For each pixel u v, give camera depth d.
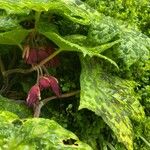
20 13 0.58
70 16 0.58
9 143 0.51
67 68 0.65
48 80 0.60
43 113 0.64
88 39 0.61
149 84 0.72
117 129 0.56
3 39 0.59
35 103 0.60
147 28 0.78
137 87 0.69
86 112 0.63
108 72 0.64
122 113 0.58
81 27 0.65
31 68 0.62
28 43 0.60
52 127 0.52
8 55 0.67
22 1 0.53
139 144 0.68
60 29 0.65
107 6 0.72
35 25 0.58
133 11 0.73
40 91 0.63
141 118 0.61
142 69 0.69
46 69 0.62
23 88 0.65
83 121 0.63
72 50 0.59
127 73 0.67
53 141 0.51
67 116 0.64
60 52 0.64
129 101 0.61
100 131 0.63
